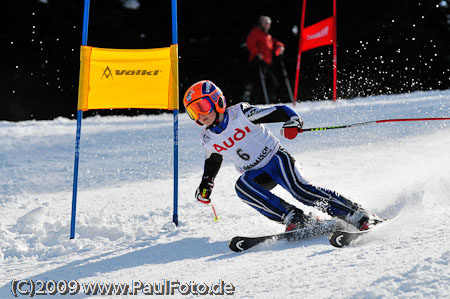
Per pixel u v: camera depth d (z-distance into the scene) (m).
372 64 43.16
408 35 43.00
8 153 19.30
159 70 9.73
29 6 40.81
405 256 5.39
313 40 28.25
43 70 42.47
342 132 18.05
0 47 41.62
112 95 9.66
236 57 43.34
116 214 10.66
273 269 5.93
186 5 43.09
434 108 19.83
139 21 43.69
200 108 7.60
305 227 7.50
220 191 11.94
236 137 7.82
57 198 12.91
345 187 10.45
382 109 21.45
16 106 42.47
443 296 4.24
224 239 8.23
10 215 11.39
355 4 43.41
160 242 8.45
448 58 44.00
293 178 7.82
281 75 42.38
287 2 43.47
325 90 42.62
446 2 43.88
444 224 6.62
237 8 43.62
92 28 41.50
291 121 7.64
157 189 12.90
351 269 5.32
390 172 11.27
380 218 7.76
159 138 21.00
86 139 21.66
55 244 9.11
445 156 12.17
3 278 7.11
